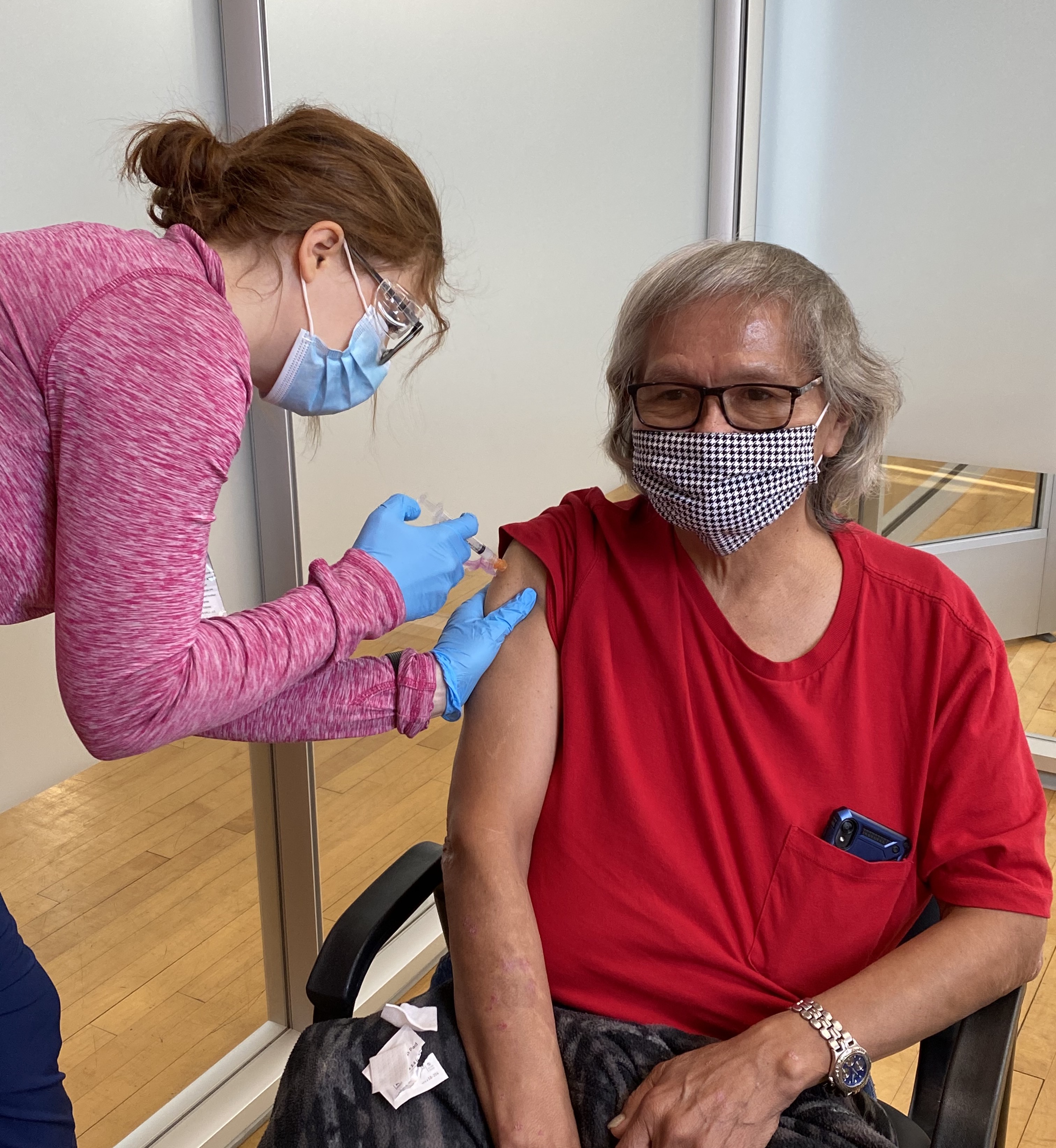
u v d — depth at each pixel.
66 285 0.86
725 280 1.08
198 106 1.53
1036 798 1.12
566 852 1.15
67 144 1.35
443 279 1.26
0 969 1.04
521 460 2.29
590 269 2.40
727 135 2.79
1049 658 3.26
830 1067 0.99
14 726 1.47
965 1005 1.04
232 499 1.69
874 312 2.94
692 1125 0.95
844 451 1.19
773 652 1.15
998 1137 1.13
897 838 1.11
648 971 1.10
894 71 2.71
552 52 2.15
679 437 1.09
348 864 2.07
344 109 1.69
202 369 0.86
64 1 1.32
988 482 3.12
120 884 1.79
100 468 0.84
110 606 0.85
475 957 1.06
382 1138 0.98
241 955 1.98
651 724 1.15
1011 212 2.64
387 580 1.01
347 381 1.10
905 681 1.13
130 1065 1.80
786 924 1.11
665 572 1.18
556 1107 0.99
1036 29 2.49
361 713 1.07
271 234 0.99
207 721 0.93
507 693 1.18
